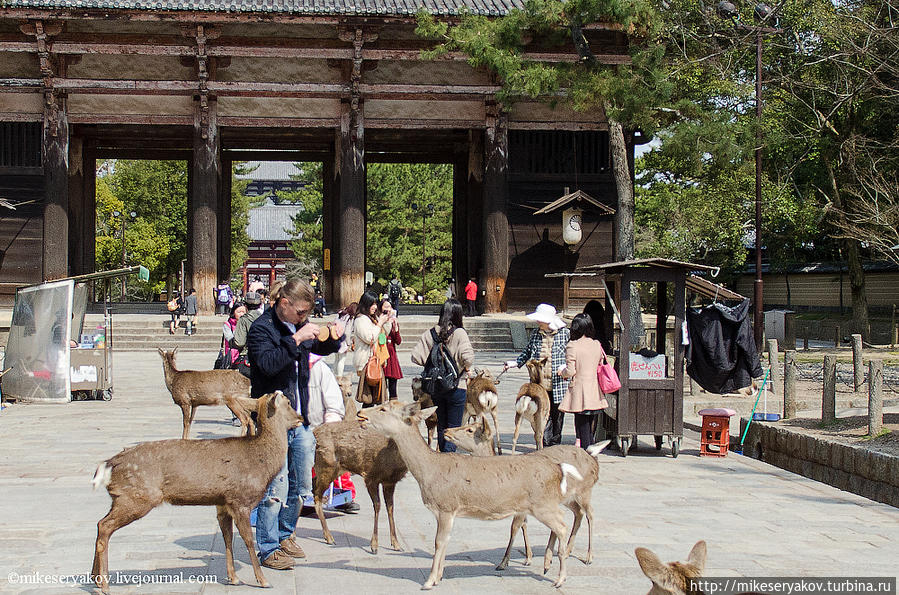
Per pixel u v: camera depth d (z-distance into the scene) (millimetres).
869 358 27234
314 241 66125
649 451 12203
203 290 32562
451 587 5965
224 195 38156
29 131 32812
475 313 35031
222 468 5617
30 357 15773
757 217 26875
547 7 20641
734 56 33094
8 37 31500
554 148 34750
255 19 31078
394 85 33500
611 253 34469
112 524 5500
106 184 58594
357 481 10156
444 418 9844
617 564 6586
